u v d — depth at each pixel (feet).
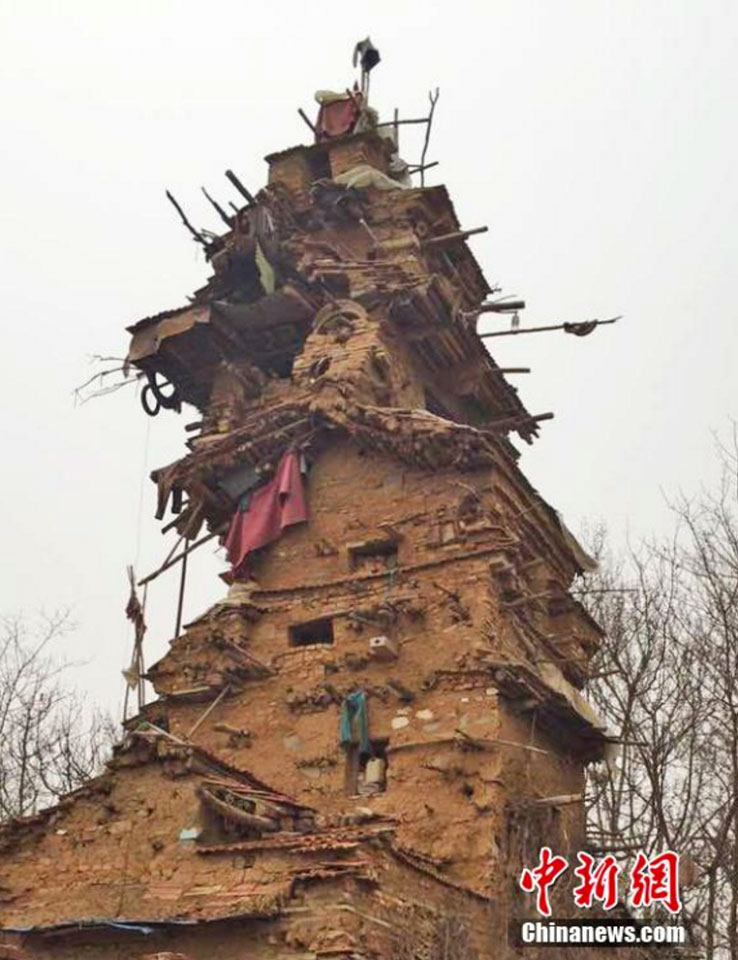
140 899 62.75
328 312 98.73
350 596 86.58
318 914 57.47
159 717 87.56
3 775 121.80
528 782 78.89
